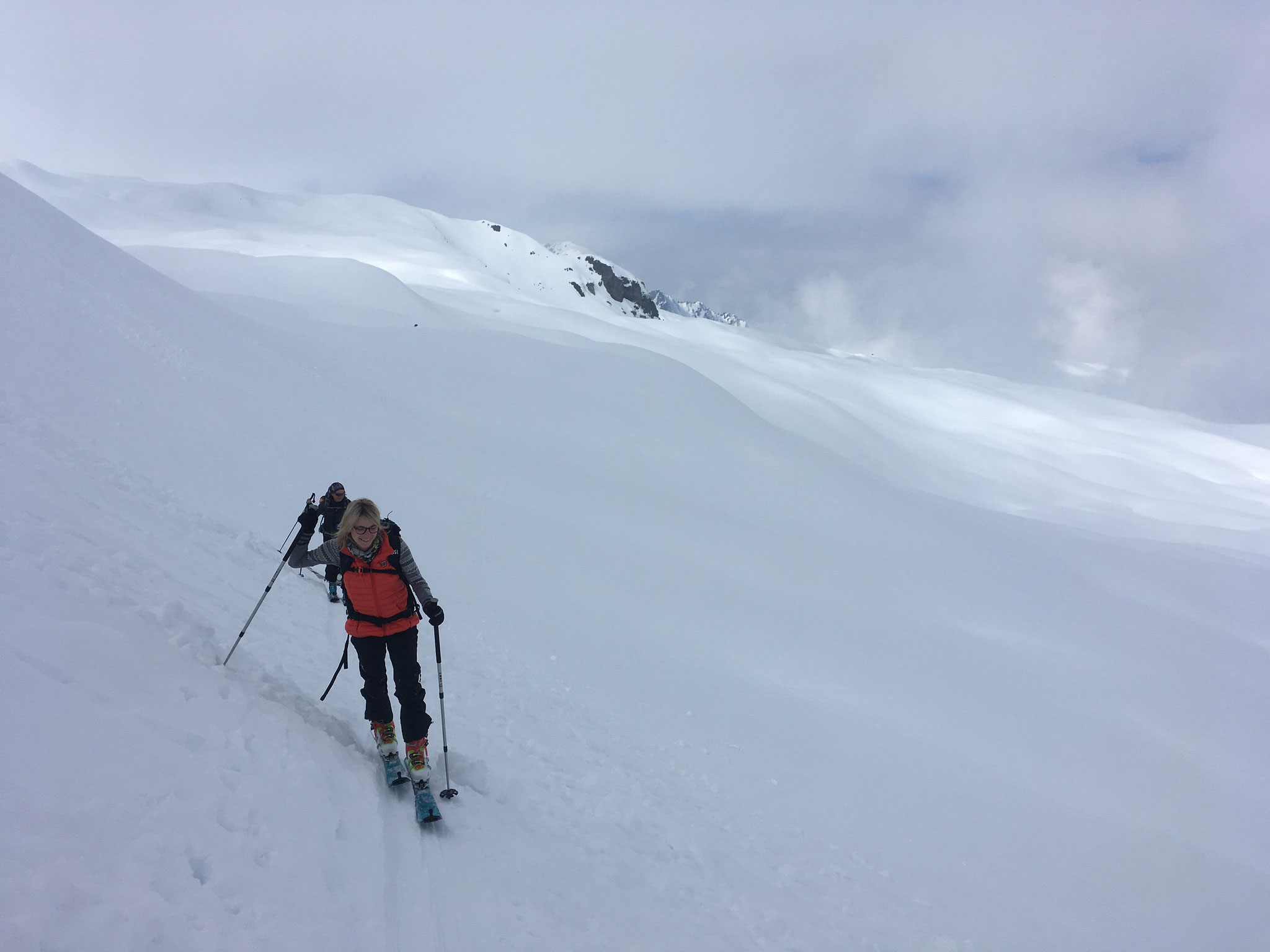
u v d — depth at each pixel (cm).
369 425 2447
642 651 1560
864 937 696
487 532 1980
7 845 273
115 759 347
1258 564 4903
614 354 5275
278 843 365
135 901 284
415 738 488
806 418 9025
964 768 1450
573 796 679
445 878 423
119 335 1770
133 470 1103
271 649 645
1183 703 2184
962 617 2606
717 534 2677
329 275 5466
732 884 657
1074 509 8444
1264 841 1487
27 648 382
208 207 16712
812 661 1847
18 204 2145
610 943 440
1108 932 1015
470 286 10462
